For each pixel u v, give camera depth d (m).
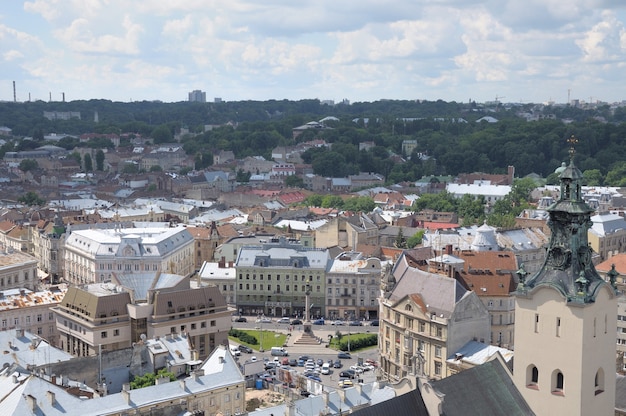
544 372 112.31
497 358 122.94
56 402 169.75
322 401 183.25
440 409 113.56
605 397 114.31
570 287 109.44
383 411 112.56
